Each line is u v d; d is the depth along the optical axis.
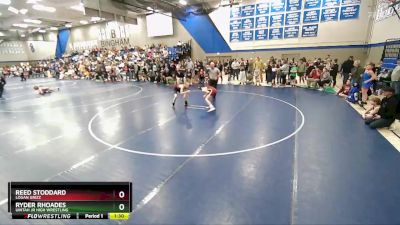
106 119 8.32
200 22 22.83
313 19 17.78
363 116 7.66
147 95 12.96
